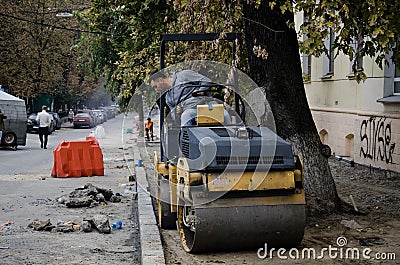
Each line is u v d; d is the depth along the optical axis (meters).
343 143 24.98
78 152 23.34
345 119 24.64
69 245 11.81
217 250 10.50
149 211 13.76
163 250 10.68
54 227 13.28
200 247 10.33
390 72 20.66
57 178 22.61
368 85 22.09
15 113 37.62
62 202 16.61
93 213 15.27
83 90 83.88
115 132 54.00
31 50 65.38
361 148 22.56
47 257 10.85
